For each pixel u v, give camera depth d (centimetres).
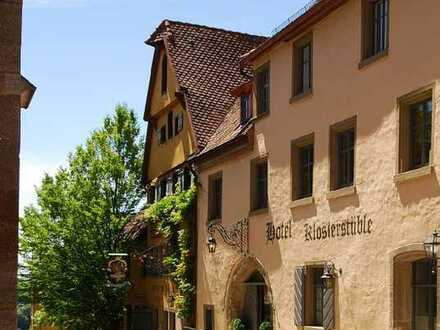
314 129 2275
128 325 3853
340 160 2172
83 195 3853
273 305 2464
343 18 2148
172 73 3462
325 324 2114
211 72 3472
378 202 1930
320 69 2256
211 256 2961
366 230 1975
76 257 3812
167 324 3403
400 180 1836
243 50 3647
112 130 3941
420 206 1770
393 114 1892
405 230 1817
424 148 1808
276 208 2480
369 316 1939
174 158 3469
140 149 3966
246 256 2662
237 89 2931
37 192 3888
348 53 2114
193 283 3112
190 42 3575
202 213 3073
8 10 1345
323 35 2248
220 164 2931
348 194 2064
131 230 3859
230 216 2816
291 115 2414
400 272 1847
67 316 3881
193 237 3130
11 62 1340
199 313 3053
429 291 1783
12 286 1295
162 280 3466
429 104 1800
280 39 2464
